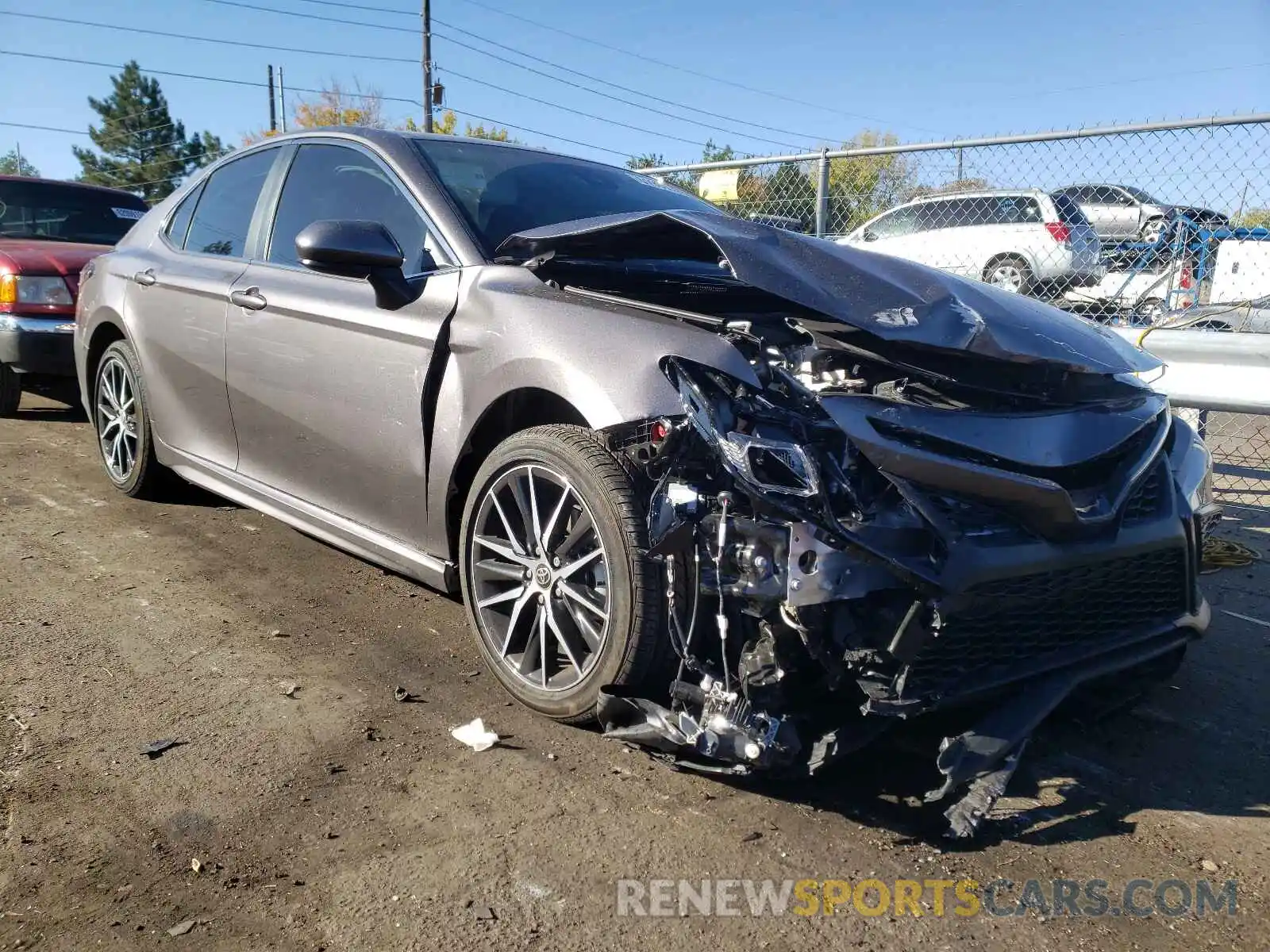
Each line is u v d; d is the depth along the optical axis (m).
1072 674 2.65
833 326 2.71
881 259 3.04
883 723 2.47
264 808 2.41
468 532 3.03
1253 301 6.46
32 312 6.41
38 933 1.97
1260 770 2.84
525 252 3.05
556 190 3.75
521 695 2.90
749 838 2.38
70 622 3.48
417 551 3.28
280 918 2.04
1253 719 3.18
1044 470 2.52
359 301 3.38
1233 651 3.77
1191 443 3.20
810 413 2.39
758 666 2.34
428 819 2.39
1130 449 2.79
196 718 2.84
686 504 2.37
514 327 2.87
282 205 4.02
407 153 3.62
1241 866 2.36
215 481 4.23
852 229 7.54
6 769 2.54
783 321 2.83
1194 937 2.10
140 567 4.06
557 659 2.93
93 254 6.91
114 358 4.88
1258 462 7.07
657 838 2.36
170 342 4.37
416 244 3.37
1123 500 2.63
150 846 2.25
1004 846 2.41
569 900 2.12
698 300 3.00
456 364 3.03
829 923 2.09
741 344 2.52
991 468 2.39
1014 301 3.10
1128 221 6.76
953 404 2.56
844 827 2.44
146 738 2.72
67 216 8.08
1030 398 2.71
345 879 2.16
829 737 2.39
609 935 2.03
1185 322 6.55
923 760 2.74
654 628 2.53
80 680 3.05
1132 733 3.05
